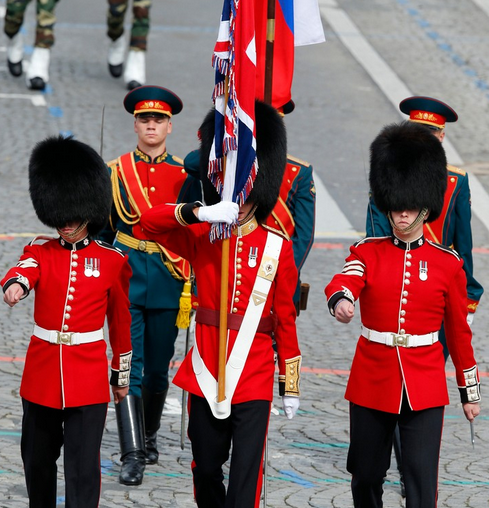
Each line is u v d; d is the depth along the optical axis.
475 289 26.28
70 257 20.81
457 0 91.25
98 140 56.06
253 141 20.48
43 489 21.08
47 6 63.06
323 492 24.83
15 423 28.25
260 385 20.53
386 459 21.05
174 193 26.14
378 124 62.34
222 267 20.25
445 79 71.69
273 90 26.97
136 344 25.69
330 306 20.36
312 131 60.28
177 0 85.56
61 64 68.56
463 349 20.95
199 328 20.95
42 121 58.34
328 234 47.56
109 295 21.16
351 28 81.12
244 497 20.17
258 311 20.64
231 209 19.89
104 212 21.23
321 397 31.56
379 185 21.03
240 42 20.56
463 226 26.03
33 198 20.95
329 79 69.62
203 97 63.94
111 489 24.56
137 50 64.50
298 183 25.75
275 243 20.89
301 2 27.73
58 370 20.53
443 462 26.95
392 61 74.44
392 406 20.41
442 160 21.09
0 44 72.00
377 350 20.72
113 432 28.28
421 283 20.62
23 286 20.17
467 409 21.06
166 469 26.09
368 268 20.86
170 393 31.36
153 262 25.75
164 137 26.28
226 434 20.80
